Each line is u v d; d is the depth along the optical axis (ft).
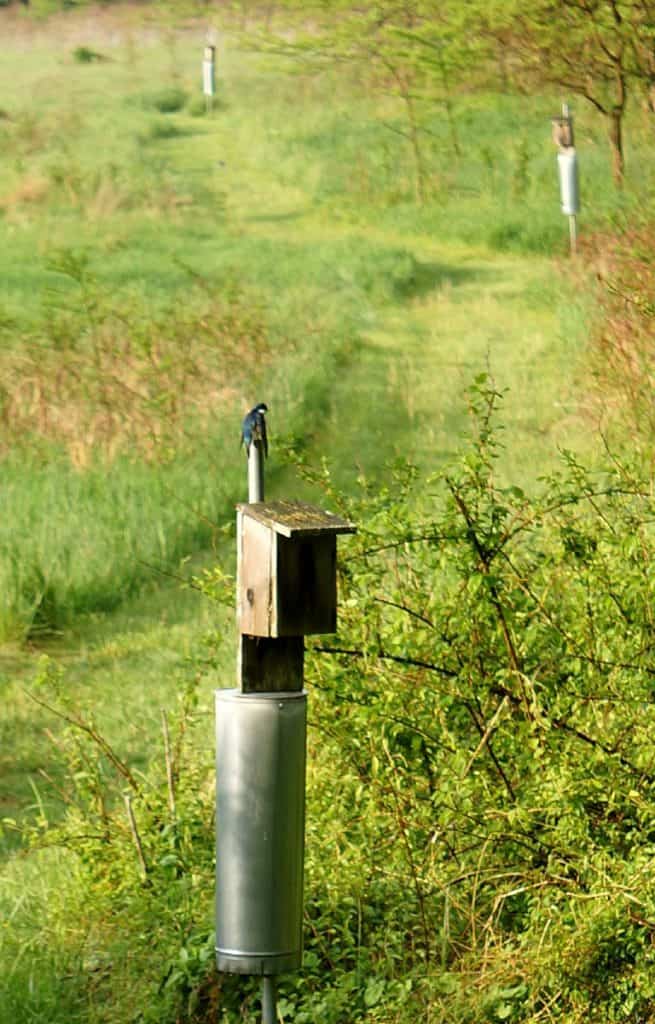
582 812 47.32
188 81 386.32
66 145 308.19
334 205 256.73
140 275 207.41
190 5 433.07
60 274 207.62
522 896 50.29
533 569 53.47
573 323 159.74
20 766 74.18
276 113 331.36
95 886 55.01
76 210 256.32
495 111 285.43
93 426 126.11
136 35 458.50
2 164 294.66
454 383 150.71
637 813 49.11
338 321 174.60
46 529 105.09
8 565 98.58
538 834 49.24
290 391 143.84
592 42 233.14
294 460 57.62
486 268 213.66
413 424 137.59
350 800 52.08
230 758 44.86
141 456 120.57
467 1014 46.29
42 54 451.12
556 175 244.63
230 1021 49.24
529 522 52.80
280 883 44.88
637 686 49.67
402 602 53.62
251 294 190.19
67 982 51.49
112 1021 49.90
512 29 238.89
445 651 50.75
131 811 53.06
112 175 272.31
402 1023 46.65
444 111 294.25
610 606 49.96
